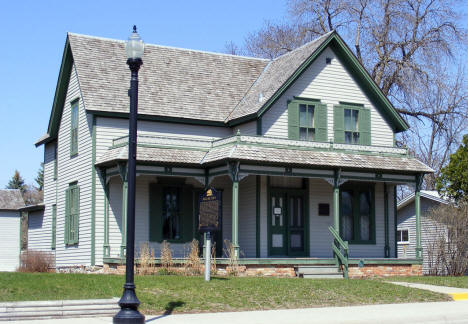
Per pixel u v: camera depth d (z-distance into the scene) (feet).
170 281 67.21
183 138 91.71
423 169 95.14
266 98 92.48
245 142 84.89
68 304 53.93
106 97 92.07
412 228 124.06
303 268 85.87
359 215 100.83
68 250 98.78
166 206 93.09
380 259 91.09
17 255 172.96
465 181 106.52
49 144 115.85
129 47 50.11
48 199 114.21
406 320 54.03
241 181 96.32
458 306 62.54
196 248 82.99
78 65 94.89
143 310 55.67
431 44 140.46
